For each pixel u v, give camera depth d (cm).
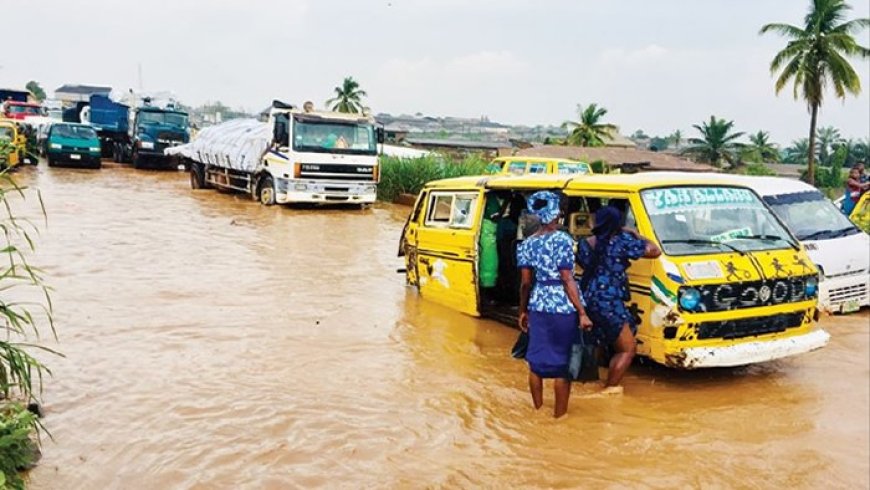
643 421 601
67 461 497
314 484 480
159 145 3083
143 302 924
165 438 537
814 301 700
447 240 917
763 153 7712
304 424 570
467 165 2381
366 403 620
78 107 3819
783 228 733
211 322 847
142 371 675
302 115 1980
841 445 566
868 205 1242
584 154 5341
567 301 584
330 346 774
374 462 514
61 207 1806
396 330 841
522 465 519
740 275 653
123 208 1853
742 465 530
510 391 660
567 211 779
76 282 1018
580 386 676
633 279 666
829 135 9188
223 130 2369
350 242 1495
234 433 549
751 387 686
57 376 653
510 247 881
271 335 805
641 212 682
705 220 701
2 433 465
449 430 573
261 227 1647
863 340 850
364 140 2053
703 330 640
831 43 3947
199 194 2314
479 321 885
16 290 955
